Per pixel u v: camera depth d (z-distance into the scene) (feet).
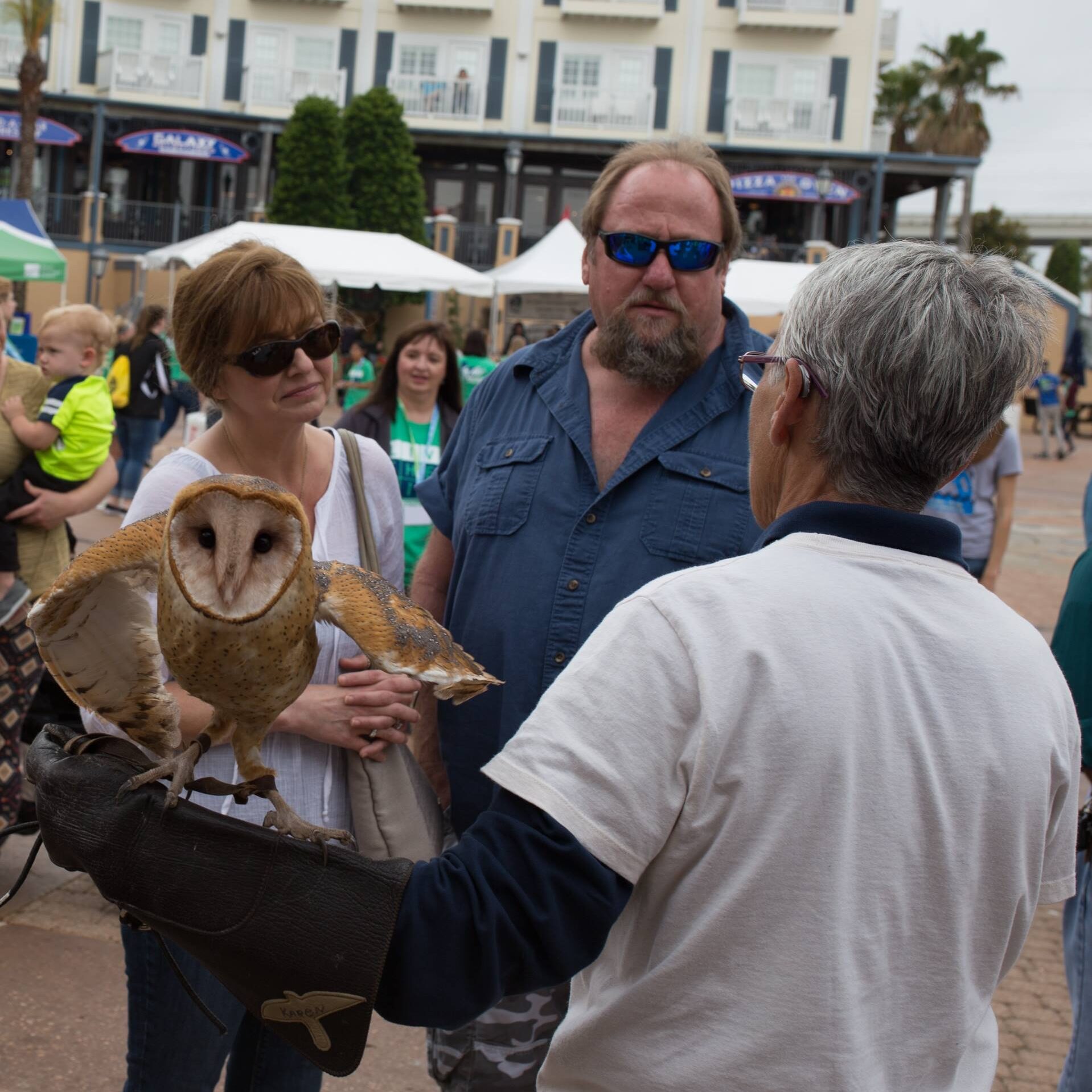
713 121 102.83
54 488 12.76
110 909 12.85
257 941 4.18
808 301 4.71
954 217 152.87
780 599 4.36
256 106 100.48
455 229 101.45
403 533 8.04
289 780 6.98
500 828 4.25
